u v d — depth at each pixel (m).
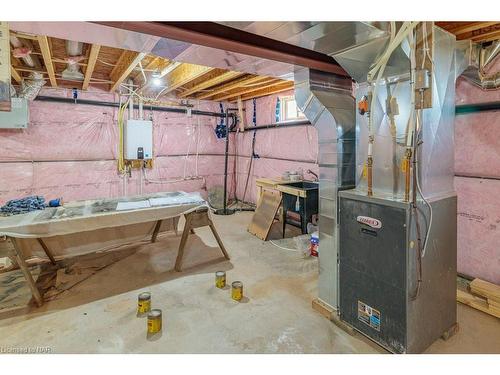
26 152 4.70
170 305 2.51
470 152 2.73
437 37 1.86
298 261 3.44
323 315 2.35
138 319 2.30
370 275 1.94
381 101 1.98
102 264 3.34
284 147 5.38
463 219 2.83
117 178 5.54
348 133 2.29
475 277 2.78
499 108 2.51
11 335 2.10
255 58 2.05
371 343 2.01
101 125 5.29
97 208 3.00
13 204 2.93
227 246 3.95
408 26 1.58
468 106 2.68
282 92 5.40
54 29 1.58
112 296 2.65
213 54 1.98
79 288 2.80
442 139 1.96
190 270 3.21
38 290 2.66
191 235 4.41
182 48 1.86
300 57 2.09
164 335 2.11
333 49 1.79
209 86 4.89
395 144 1.92
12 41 2.85
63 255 3.18
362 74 2.09
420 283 1.81
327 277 2.38
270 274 3.10
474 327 2.19
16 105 4.25
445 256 1.99
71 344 2.00
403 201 1.76
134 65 3.44
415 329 1.81
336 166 2.25
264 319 2.30
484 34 2.23
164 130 6.00
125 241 3.56
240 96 6.16
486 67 2.44
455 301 2.11
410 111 1.78
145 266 3.30
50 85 4.80
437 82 1.88
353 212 2.03
